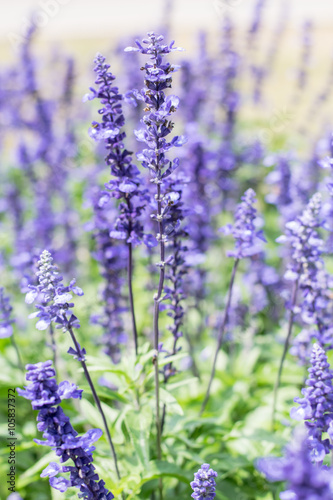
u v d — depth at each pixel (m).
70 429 0.77
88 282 1.36
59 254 1.28
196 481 0.78
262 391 1.11
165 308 0.95
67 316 0.81
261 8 1.66
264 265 1.22
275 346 1.18
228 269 1.42
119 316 1.08
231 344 1.16
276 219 1.61
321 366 0.79
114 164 0.88
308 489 0.68
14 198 1.48
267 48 1.78
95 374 1.09
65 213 1.45
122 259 1.03
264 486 0.97
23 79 1.65
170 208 0.86
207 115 1.62
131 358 0.94
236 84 1.72
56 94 1.82
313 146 1.40
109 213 1.06
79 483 0.78
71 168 1.64
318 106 1.74
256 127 1.89
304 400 0.79
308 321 0.95
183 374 1.11
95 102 1.84
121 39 1.69
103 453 0.94
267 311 1.26
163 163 0.84
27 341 1.16
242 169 1.63
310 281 0.94
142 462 0.90
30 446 0.97
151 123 0.83
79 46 2.95
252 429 0.99
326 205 0.99
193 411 1.05
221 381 1.11
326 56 2.73
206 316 1.19
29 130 1.77
